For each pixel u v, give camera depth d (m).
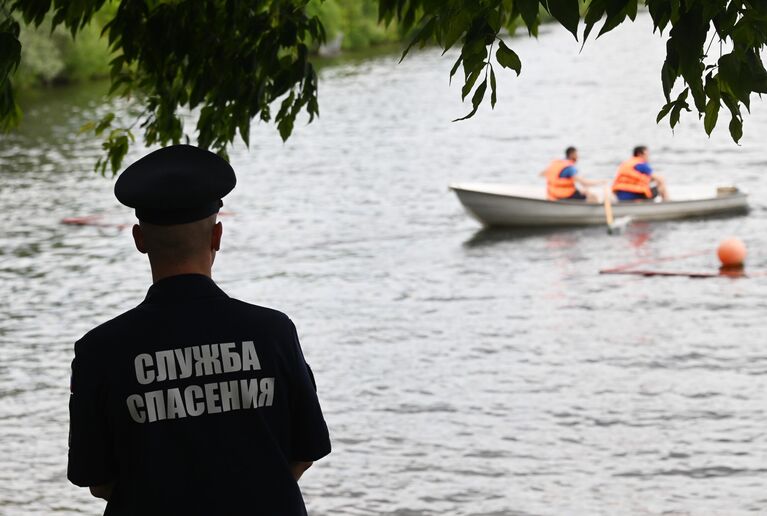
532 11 5.11
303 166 56.22
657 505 16.44
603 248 35.75
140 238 4.76
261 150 61.84
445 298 30.02
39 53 97.38
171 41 8.77
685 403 20.77
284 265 35.06
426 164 55.75
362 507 16.75
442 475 17.86
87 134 69.69
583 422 20.00
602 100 79.62
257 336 4.64
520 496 16.97
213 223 4.75
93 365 4.57
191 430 4.55
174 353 4.58
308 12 8.98
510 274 32.62
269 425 4.62
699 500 16.59
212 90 8.81
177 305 4.64
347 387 22.53
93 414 4.58
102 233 41.00
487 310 28.52
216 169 4.71
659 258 33.91
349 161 57.34
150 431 4.55
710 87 5.50
